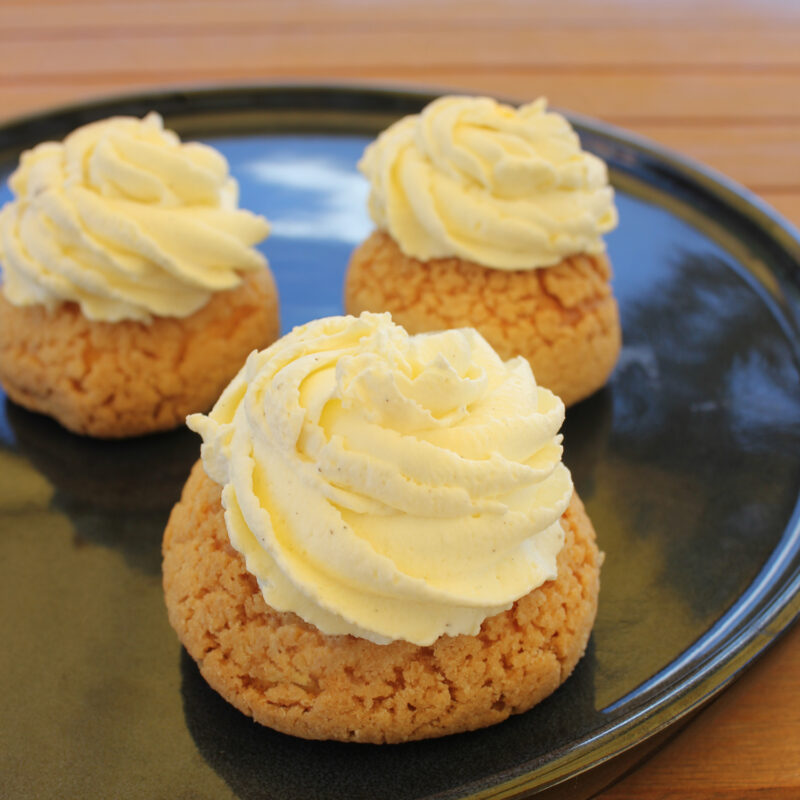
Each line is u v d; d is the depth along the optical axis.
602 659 0.26
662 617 0.27
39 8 0.48
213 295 0.32
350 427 0.24
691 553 0.29
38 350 0.31
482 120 0.32
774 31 0.49
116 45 0.46
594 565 0.26
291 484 0.24
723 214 0.36
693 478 0.30
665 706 0.24
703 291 0.35
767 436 0.31
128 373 0.31
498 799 0.23
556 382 0.31
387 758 0.25
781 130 0.42
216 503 0.26
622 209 0.37
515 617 0.25
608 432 0.31
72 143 0.32
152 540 0.29
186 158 0.31
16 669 0.26
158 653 0.27
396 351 0.25
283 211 0.37
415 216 0.32
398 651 0.24
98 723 0.25
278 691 0.25
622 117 0.43
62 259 0.30
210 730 0.25
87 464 0.31
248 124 0.40
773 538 0.29
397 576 0.24
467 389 0.25
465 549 0.24
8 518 0.29
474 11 0.50
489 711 0.25
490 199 0.31
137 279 0.30
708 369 0.33
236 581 0.25
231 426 0.25
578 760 0.23
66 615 0.27
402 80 0.44
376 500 0.24
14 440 0.31
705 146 0.41
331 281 0.35
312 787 0.24
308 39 0.47
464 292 0.31
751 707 0.26
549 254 0.31
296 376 0.24
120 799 0.24
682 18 0.50
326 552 0.24
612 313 0.32
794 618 0.26
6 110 0.42
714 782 0.25
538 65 0.46
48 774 0.25
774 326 0.34
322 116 0.40
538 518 0.24
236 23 0.48
